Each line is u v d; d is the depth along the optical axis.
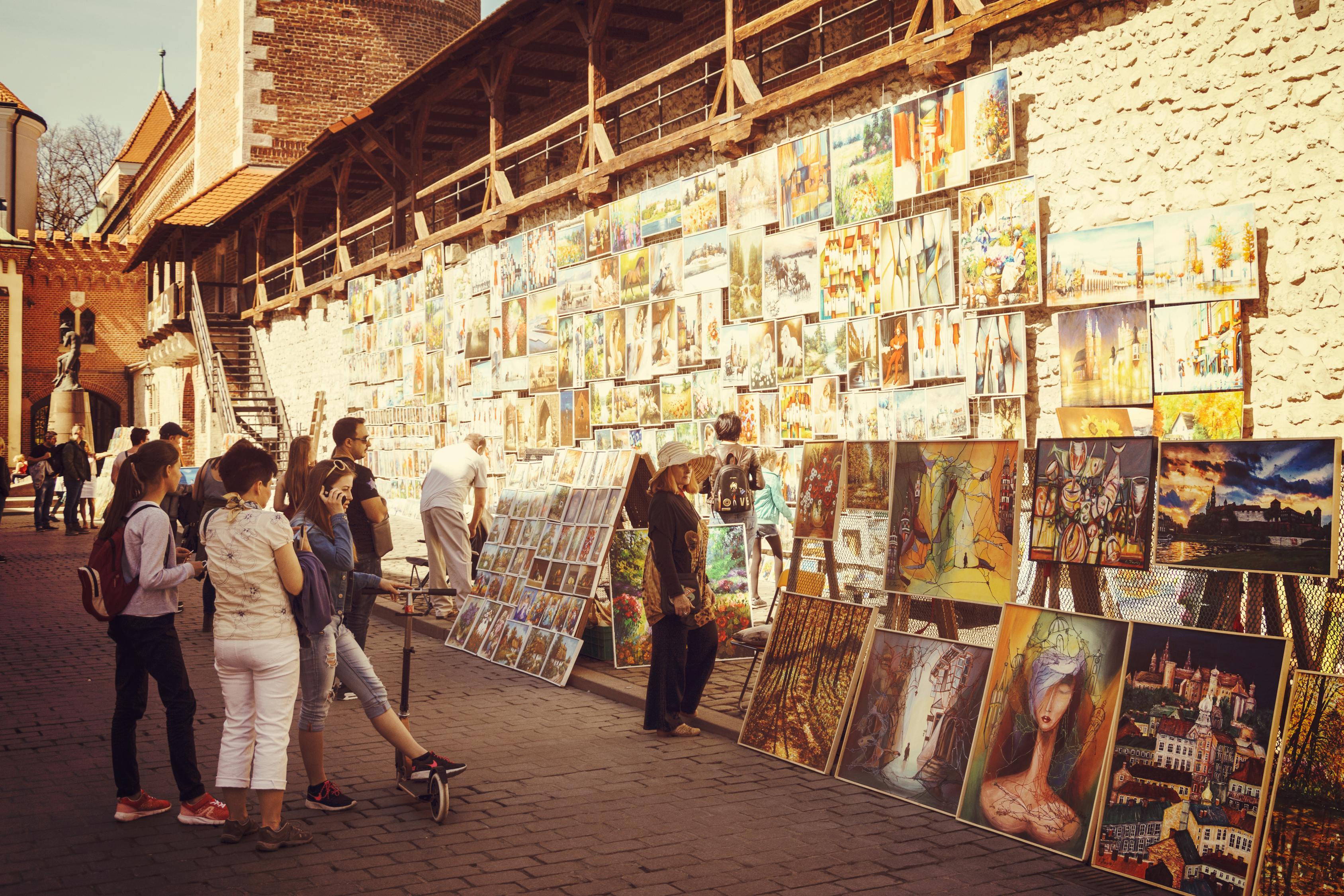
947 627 5.75
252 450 5.01
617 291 14.73
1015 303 9.04
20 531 22.97
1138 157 8.27
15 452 39.47
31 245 39.94
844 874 4.48
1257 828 4.10
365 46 34.78
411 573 13.60
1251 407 7.56
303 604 4.93
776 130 11.89
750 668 8.38
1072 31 8.74
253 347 31.16
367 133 21.62
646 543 8.79
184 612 11.92
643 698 7.50
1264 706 4.23
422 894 4.28
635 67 16.95
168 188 45.41
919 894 4.28
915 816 5.25
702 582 6.86
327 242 25.02
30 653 9.58
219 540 4.86
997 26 9.23
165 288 36.19
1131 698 4.67
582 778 5.85
